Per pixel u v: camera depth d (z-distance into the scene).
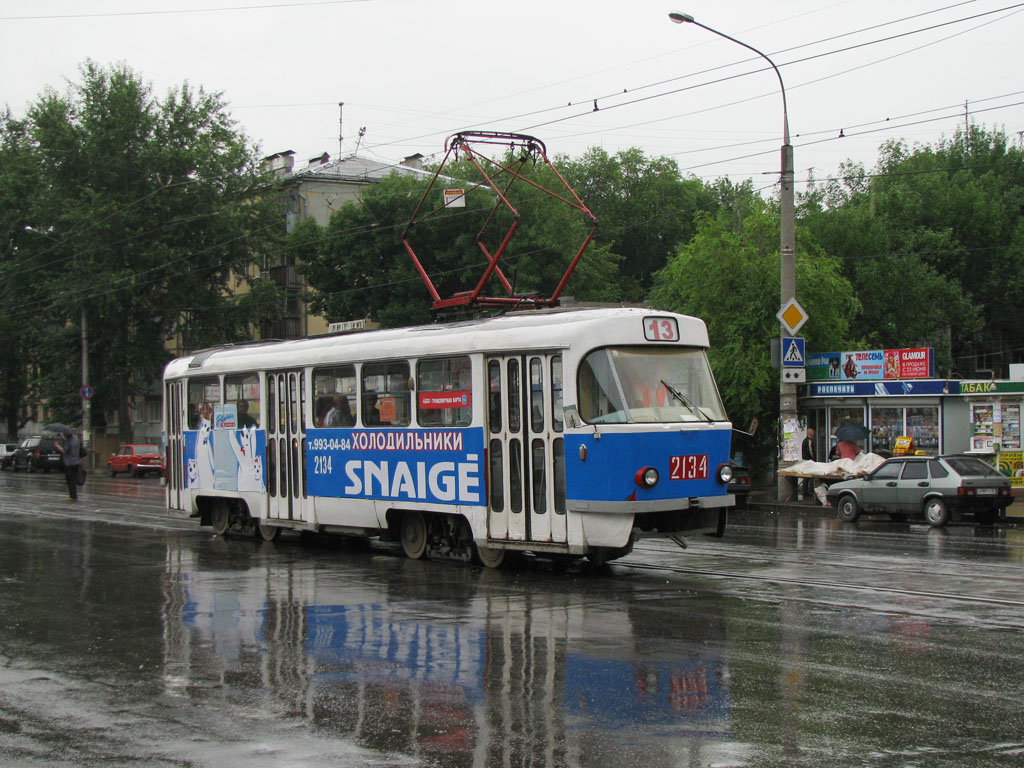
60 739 6.20
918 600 10.50
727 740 5.89
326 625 9.65
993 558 14.28
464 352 13.52
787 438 26.02
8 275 53.97
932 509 20.58
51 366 54.94
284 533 18.91
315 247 47.28
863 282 40.75
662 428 12.13
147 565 14.41
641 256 69.19
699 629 9.07
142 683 7.59
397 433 14.64
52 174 50.75
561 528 12.39
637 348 12.48
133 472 48.56
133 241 49.62
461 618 9.84
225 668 7.99
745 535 18.34
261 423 17.39
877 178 48.50
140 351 50.59
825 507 24.81
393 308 43.62
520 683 7.28
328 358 15.84
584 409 12.18
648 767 5.45
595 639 8.71
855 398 27.89
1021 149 54.69
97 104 50.38
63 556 15.61
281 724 6.42
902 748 5.70
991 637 8.62
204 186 50.09
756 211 30.97
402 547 15.67
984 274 49.84
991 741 5.81
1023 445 25.61
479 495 13.33
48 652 8.77
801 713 6.41
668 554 15.01
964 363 52.69
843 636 8.69
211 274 52.28
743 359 28.86
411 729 6.23
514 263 44.59
